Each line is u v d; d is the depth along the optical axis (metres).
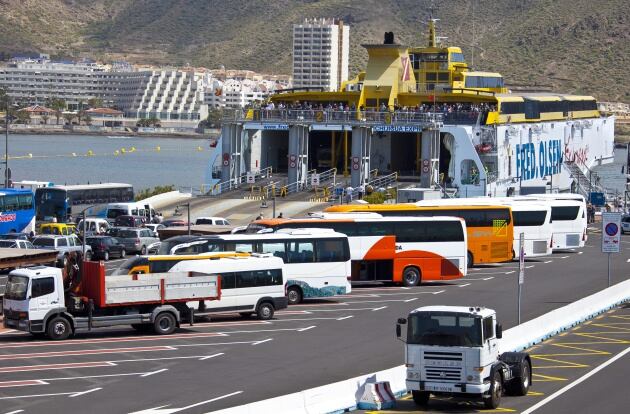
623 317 118.81
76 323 100.06
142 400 74.94
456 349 72.81
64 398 75.31
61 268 107.19
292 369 87.38
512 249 167.88
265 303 113.81
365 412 73.62
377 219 143.12
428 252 144.00
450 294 135.00
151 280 103.38
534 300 128.75
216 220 189.62
